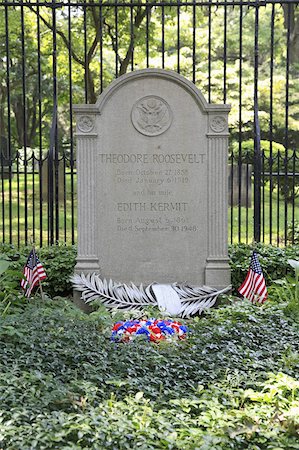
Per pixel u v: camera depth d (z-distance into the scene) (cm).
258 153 1045
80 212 909
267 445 474
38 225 1820
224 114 907
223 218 916
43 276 853
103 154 907
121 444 451
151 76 902
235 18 2898
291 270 988
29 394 517
